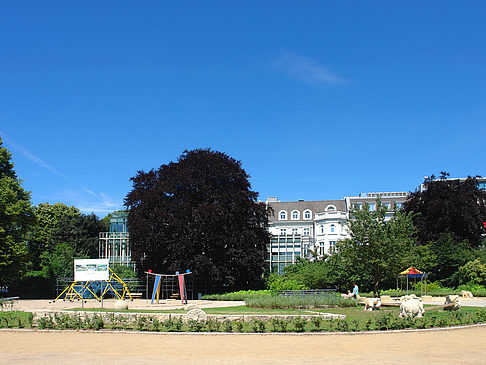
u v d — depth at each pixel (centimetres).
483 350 1309
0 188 4166
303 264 5069
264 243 4962
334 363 1119
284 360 1159
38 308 2719
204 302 3584
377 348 1342
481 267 4322
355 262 3186
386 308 2839
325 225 7375
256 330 1688
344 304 2902
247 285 4784
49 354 1263
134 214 4644
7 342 1493
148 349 1341
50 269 5356
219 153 4956
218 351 1301
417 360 1159
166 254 4644
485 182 8000
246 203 4803
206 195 4644
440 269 4769
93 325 1827
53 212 7050
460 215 5200
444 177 5819
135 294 4409
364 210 3228
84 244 6334
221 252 4650
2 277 3991
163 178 4938
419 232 5306
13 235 4253
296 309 2728
